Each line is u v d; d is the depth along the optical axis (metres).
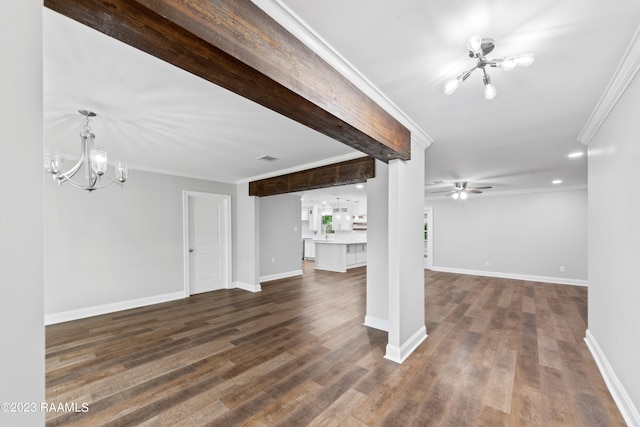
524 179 5.28
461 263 7.35
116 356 2.65
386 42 1.44
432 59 1.60
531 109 2.26
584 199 5.85
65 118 2.34
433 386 2.15
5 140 0.58
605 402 1.95
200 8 0.94
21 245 0.60
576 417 1.80
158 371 2.38
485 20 1.28
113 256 4.05
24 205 0.60
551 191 6.20
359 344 2.90
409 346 2.70
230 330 3.31
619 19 1.25
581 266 5.83
